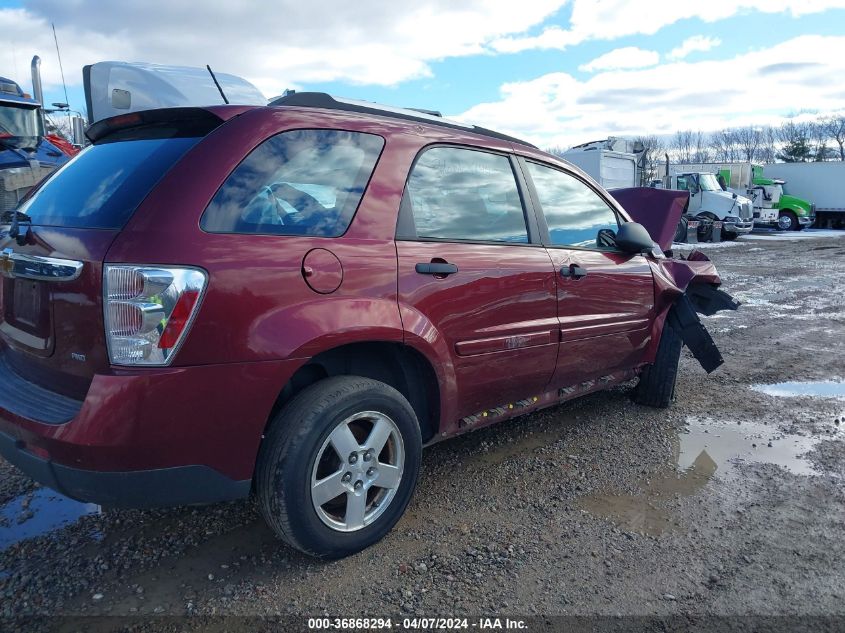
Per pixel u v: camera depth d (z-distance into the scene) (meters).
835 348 6.97
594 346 4.16
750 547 3.06
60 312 2.50
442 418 3.27
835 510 3.43
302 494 2.66
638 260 4.54
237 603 2.61
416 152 3.25
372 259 2.89
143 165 2.70
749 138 71.06
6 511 3.34
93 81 8.31
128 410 2.29
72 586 2.71
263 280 2.53
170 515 3.31
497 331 3.45
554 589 2.73
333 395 2.73
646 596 2.69
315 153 2.89
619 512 3.40
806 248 20.59
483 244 3.46
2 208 9.40
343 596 2.66
